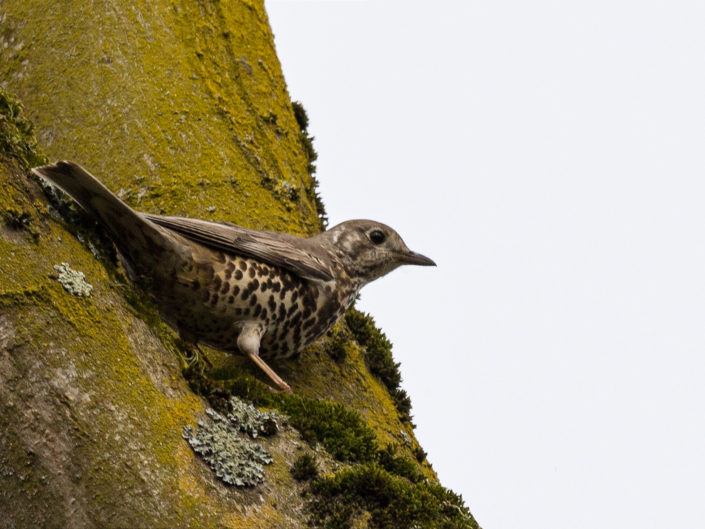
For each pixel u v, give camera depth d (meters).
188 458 7.96
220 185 13.70
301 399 10.09
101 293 8.27
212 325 11.98
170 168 13.57
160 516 7.44
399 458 10.05
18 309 7.59
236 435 8.59
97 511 7.32
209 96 14.41
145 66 14.23
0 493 7.37
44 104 13.99
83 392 7.61
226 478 8.10
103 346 7.93
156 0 14.81
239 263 11.73
